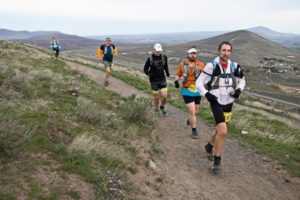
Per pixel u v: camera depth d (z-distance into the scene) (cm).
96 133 663
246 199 568
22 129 532
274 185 645
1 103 637
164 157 666
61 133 596
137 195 485
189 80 810
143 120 867
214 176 629
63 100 846
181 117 1075
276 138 1017
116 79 1795
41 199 396
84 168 492
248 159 760
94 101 958
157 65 962
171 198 514
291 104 8250
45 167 464
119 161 558
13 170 434
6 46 2873
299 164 784
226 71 599
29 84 884
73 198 422
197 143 801
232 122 1124
